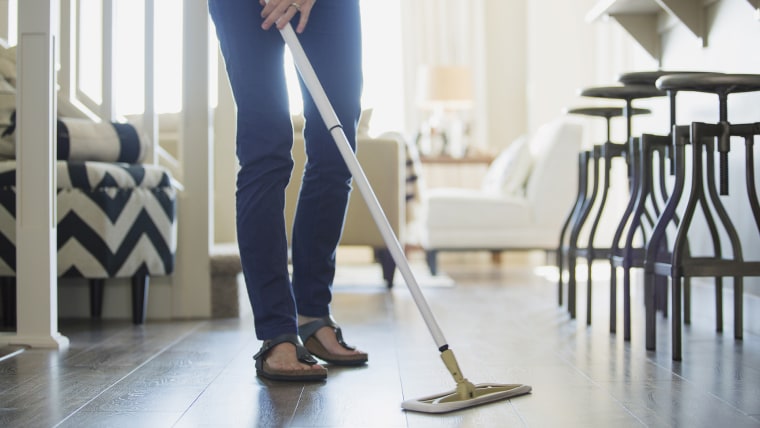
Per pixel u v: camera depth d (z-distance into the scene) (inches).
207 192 103.7
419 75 239.1
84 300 104.5
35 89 78.0
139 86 204.1
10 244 88.7
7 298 96.6
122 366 68.8
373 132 249.9
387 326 95.2
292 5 60.4
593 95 93.8
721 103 74.1
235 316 104.5
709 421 50.3
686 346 80.5
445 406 52.0
